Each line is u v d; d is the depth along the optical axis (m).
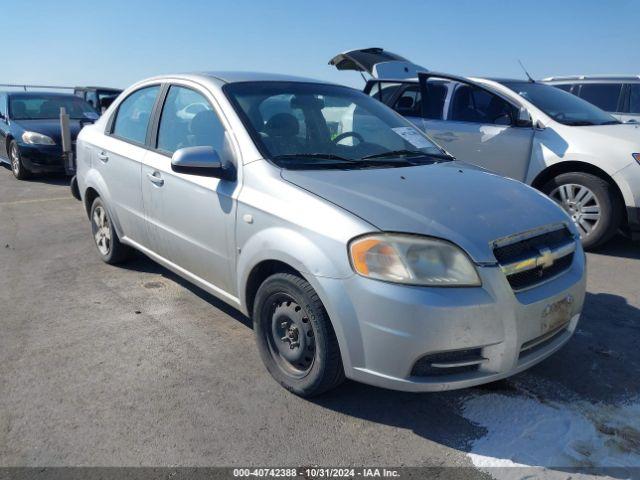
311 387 2.75
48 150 9.30
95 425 2.63
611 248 5.65
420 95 6.76
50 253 5.31
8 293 4.28
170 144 3.79
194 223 3.43
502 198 2.89
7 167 11.24
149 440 2.54
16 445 2.48
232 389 2.96
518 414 2.77
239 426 2.65
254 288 3.10
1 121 10.36
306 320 2.75
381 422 2.70
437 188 2.88
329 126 3.62
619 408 2.83
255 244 2.89
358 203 2.61
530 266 2.59
